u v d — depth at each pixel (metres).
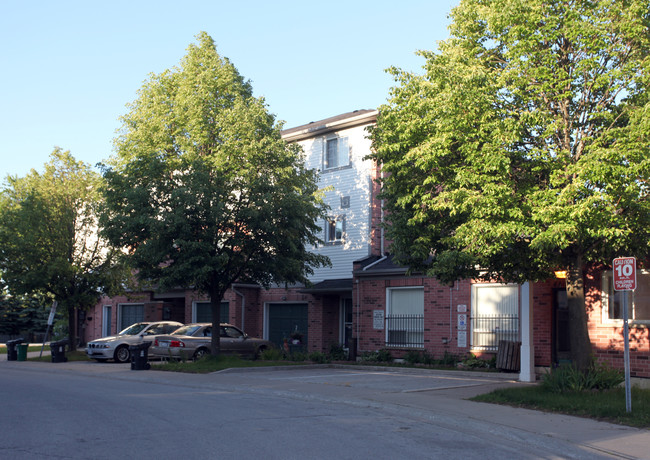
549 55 13.26
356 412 12.27
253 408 12.47
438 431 10.49
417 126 13.90
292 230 21.83
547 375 14.05
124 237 21.59
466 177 13.07
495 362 19.72
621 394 13.03
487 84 13.30
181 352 23.80
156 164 21.16
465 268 14.79
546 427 10.50
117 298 38.19
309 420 11.05
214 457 8.02
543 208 12.25
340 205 28.22
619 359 16.38
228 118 21.05
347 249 27.72
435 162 13.50
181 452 8.27
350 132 28.28
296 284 28.48
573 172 12.35
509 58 14.17
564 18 13.15
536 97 13.55
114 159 25.45
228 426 10.28
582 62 13.03
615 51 13.40
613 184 11.98
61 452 8.20
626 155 11.89
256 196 20.61
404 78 14.86
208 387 16.45
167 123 23.70
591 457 8.69
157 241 20.06
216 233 20.52
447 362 21.14
